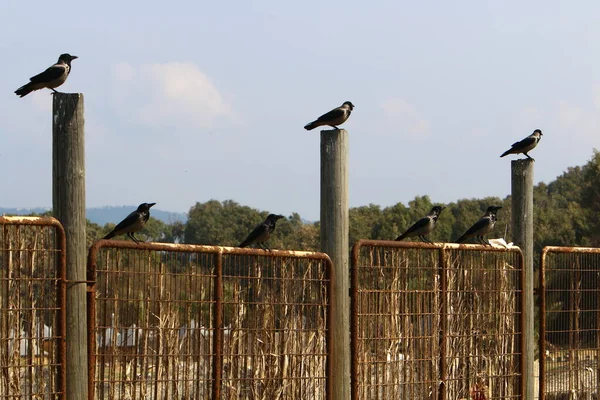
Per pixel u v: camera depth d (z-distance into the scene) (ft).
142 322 39.91
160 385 40.47
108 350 39.86
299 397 44.93
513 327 54.19
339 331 46.42
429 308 50.08
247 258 43.42
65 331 37.78
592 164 186.80
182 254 41.47
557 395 56.49
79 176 38.52
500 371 53.47
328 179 46.96
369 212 175.11
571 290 57.00
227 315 42.68
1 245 36.32
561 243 178.19
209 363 41.78
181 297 41.06
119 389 39.22
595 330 57.98
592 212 183.62
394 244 48.11
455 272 51.37
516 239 56.13
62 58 46.47
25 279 36.70
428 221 53.98
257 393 43.39
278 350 44.29
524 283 54.90
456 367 51.24
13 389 36.24
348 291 47.09
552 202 269.03
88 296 38.58
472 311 52.06
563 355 56.75
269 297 44.01
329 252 46.70
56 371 37.58
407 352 48.75
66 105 38.42
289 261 44.86
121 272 39.63
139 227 43.47
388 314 48.03
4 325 36.14
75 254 38.22
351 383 46.60
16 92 46.06
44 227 37.63
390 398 47.96
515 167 56.59
